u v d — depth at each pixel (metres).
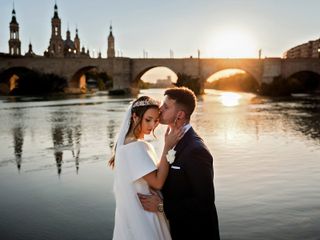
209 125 32.12
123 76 118.06
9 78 129.38
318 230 8.74
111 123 34.56
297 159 16.98
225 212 10.03
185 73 117.06
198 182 3.90
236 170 14.79
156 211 4.15
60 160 17.84
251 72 114.12
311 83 127.31
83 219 9.82
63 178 14.33
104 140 24.12
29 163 17.25
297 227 8.94
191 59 116.44
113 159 4.59
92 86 181.38
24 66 123.19
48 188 12.94
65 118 39.78
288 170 14.76
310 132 27.05
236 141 22.80
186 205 3.96
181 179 4.02
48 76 117.00
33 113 46.78
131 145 4.07
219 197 11.30
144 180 4.14
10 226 9.43
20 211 10.56
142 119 4.19
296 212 9.94
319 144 21.38
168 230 4.27
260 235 8.53
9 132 28.75
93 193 12.18
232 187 12.34
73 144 22.62
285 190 11.95
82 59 121.56
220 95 111.00
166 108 4.23
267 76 110.25
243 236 8.49
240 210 10.16
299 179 13.34
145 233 4.01
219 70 116.06
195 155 3.95
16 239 8.62
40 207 10.89
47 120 37.81
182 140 4.17
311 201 10.84
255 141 22.77
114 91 110.88
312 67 108.00
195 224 3.97
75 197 11.79
